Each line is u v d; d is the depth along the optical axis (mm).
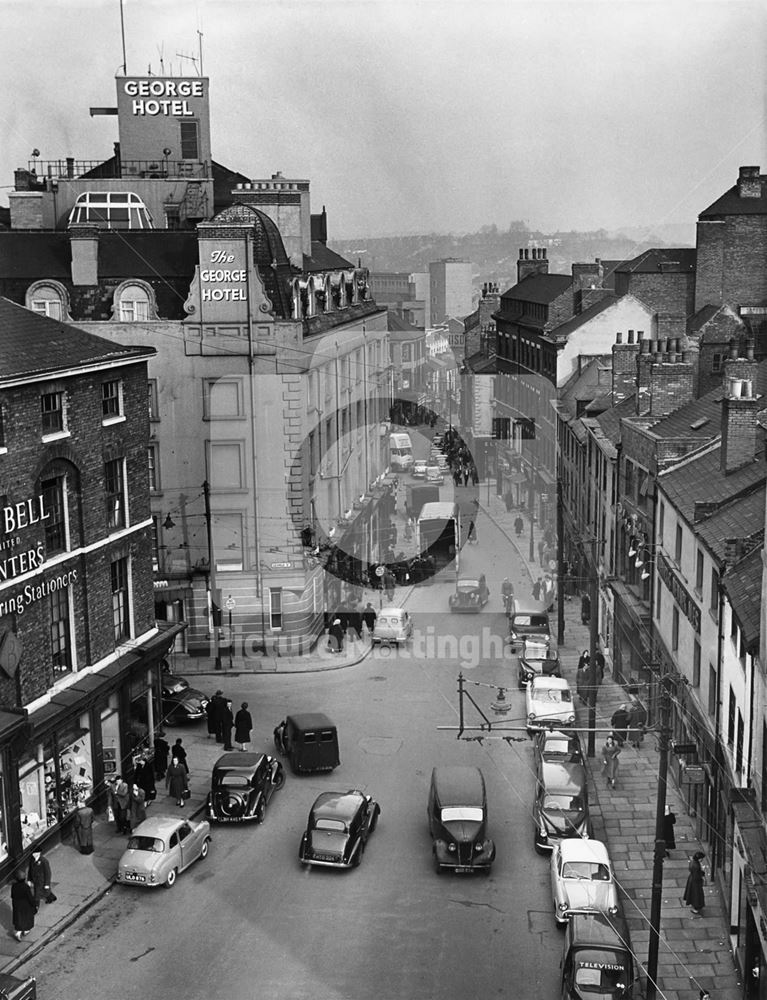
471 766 35250
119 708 35688
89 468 33906
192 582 49719
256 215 52531
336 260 71562
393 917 28531
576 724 39938
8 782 29172
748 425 36844
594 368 71500
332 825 31297
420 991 25141
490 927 28078
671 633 38344
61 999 24766
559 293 85125
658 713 40188
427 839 33156
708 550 31703
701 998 24641
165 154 71750
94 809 34031
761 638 24453
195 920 28312
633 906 29266
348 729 41906
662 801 25844
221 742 40750
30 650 30922
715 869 30234
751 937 24047
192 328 48375
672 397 49844
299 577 50031
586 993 24094
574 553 64375
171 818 31328
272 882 30453
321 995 24953
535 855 32156
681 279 75375
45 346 33031
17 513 30141
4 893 28938
